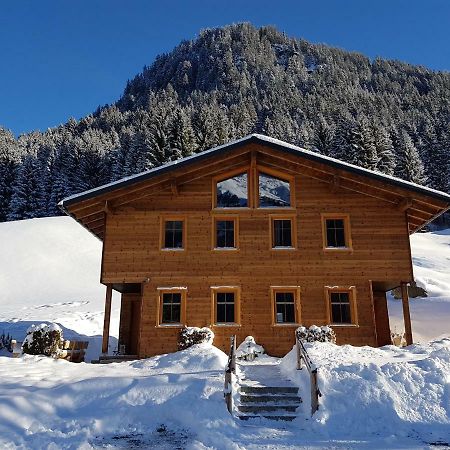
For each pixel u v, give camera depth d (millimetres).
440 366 11039
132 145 78938
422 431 9109
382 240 18547
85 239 47406
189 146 67312
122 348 20625
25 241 45281
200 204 19062
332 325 17719
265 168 19453
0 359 15008
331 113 124062
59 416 9672
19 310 29422
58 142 103062
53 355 16188
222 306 18172
